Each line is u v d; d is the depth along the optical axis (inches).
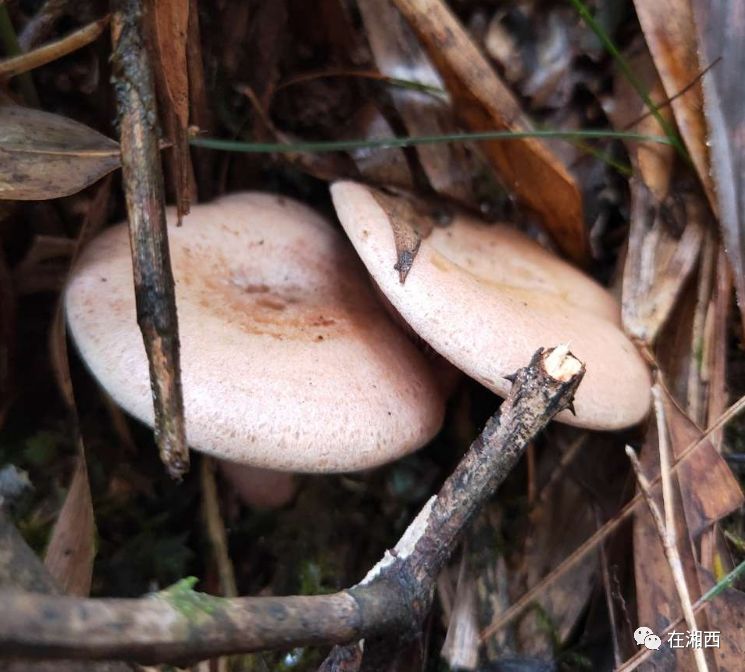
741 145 6.1
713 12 6.1
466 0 7.6
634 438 6.5
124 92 4.4
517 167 6.9
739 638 5.2
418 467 7.2
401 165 7.2
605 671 5.9
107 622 2.8
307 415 4.9
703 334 6.4
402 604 4.0
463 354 5.1
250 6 6.9
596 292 6.6
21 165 5.1
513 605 6.1
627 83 7.0
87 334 5.2
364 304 6.3
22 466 6.1
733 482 5.6
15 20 6.2
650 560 5.6
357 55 7.2
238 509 7.0
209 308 5.6
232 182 7.7
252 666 5.9
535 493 6.8
